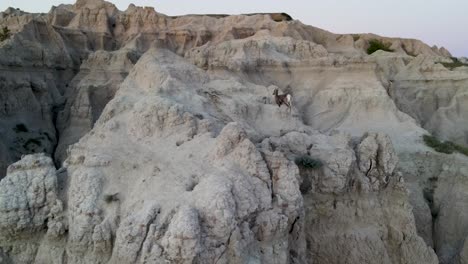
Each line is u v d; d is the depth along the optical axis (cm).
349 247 2047
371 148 2206
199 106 2369
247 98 2852
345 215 2086
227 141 1730
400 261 2173
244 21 7019
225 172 1636
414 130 3884
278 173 1728
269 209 1620
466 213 2952
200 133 1933
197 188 1555
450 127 4669
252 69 4081
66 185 1756
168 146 1873
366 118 4056
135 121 2003
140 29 6875
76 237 1577
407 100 5119
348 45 6625
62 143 3791
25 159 1725
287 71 4325
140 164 1781
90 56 4669
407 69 5547
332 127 3947
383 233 2148
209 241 1432
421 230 2983
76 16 6631
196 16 7412
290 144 2181
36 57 4481
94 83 4372
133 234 1455
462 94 4931
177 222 1403
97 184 1681
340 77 4328
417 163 3472
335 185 2045
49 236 1638
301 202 1720
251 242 1531
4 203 1606
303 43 4678
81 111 3903
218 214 1447
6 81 3831
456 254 2792
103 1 7244
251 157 1684
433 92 5222
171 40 6594
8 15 6312
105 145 1928
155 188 1631
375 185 2180
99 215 1609
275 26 6369
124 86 2605
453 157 3391
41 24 4941
